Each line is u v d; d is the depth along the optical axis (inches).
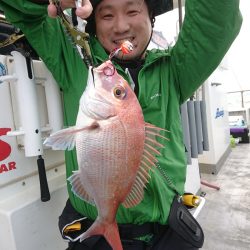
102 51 23.8
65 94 24.3
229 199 64.6
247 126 144.3
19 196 25.1
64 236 22.7
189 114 49.2
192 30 22.9
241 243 47.2
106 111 17.1
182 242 24.5
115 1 22.5
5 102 23.8
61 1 18.4
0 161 23.4
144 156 18.7
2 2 19.5
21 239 23.5
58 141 16.7
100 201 17.8
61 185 27.8
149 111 24.1
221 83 93.0
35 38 21.6
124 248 23.4
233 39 23.0
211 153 83.7
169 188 23.9
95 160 17.3
